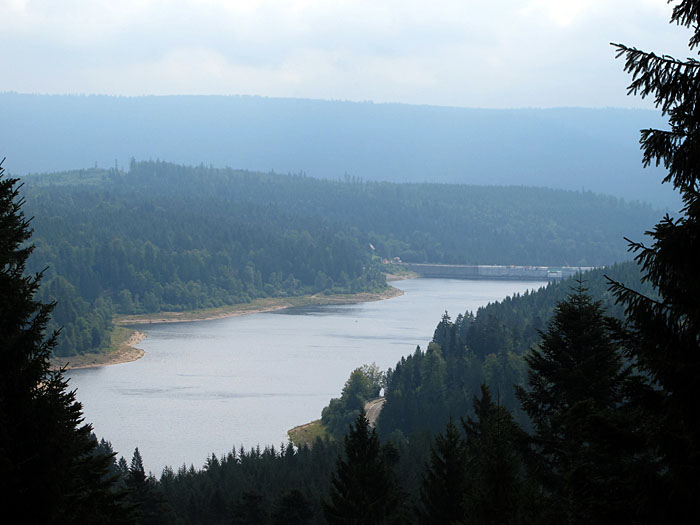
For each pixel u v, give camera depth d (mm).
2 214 28047
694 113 18906
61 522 24062
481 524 31609
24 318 25047
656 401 19531
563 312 35750
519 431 33562
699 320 18656
